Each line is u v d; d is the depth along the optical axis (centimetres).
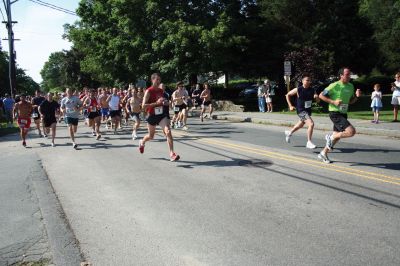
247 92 4066
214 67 2806
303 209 618
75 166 1030
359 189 707
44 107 1398
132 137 1530
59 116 2533
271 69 3083
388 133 1352
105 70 3403
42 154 1259
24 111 1453
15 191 811
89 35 3375
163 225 580
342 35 3309
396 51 4219
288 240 509
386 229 530
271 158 1003
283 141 1274
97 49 3375
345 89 907
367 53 3556
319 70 2452
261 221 577
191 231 553
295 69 2525
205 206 653
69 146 1402
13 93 2805
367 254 462
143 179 851
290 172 850
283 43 3005
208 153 1118
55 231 576
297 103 1132
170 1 2945
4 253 518
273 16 3241
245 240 515
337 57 3238
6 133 2038
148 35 2952
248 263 454
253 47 3027
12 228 603
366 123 1580
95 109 1554
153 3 2848
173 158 1018
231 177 833
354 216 580
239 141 1316
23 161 1155
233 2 3073
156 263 466
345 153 1035
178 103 1758
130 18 2936
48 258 499
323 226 548
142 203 685
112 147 1325
